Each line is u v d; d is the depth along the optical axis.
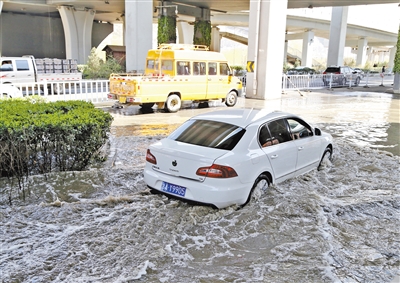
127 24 20.55
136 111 14.57
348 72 29.75
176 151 4.95
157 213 4.87
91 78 25.52
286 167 5.82
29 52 35.75
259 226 4.61
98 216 4.87
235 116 5.81
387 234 4.51
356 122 12.66
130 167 6.97
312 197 5.46
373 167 7.31
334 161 7.62
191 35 37.06
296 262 3.83
